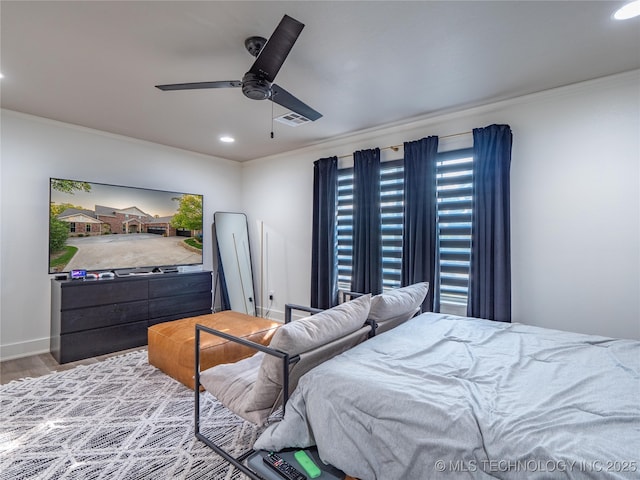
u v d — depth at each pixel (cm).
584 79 250
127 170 394
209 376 189
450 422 113
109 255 371
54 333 320
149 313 367
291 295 457
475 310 290
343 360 159
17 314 321
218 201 491
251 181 509
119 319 342
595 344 187
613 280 245
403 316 235
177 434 196
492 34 196
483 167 288
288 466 142
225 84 200
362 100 288
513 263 284
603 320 248
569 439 100
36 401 233
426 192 321
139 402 232
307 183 438
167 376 275
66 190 342
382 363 156
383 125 351
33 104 296
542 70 237
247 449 182
